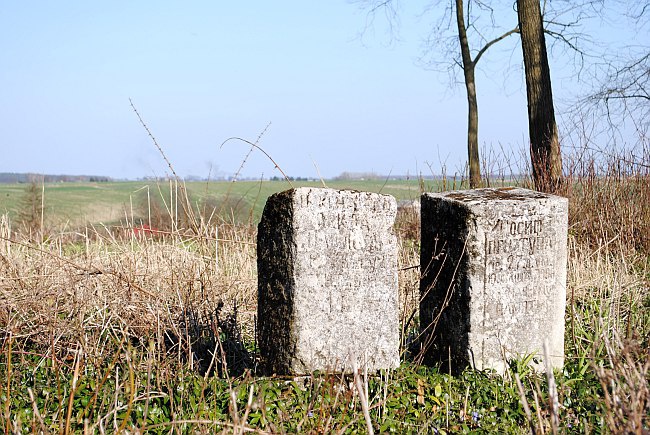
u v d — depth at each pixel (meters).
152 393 4.45
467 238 5.25
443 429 4.42
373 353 4.92
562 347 5.54
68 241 9.38
